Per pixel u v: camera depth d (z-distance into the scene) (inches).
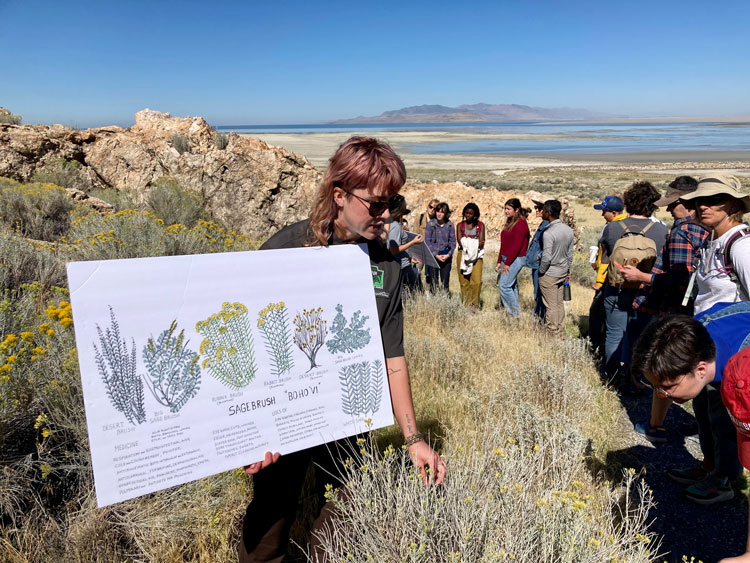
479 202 521.3
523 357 198.4
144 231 237.6
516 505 71.3
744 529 109.3
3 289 154.3
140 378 51.3
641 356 72.6
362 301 66.4
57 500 86.8
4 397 84.6
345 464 75.5
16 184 342.0
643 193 185.3
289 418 60.6
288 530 73.0
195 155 438.6
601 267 214.7
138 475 51.0
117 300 50.3
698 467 125.3
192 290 54.6
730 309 77.4
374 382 67.2
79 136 438.3
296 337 61.4
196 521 85.4
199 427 54.6
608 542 70.7
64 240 241.0
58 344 102.0
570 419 136.7
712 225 118.1
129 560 78.7
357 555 65.2
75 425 88.8
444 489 72.6
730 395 59.6
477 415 137.9
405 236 251.6
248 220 440.5
